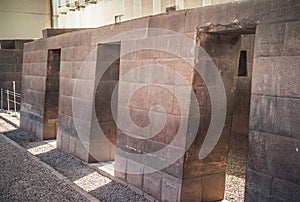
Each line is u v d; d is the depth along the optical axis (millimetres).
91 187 4379
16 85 12023
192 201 3535
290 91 2465
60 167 5223
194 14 3293
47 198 3945
